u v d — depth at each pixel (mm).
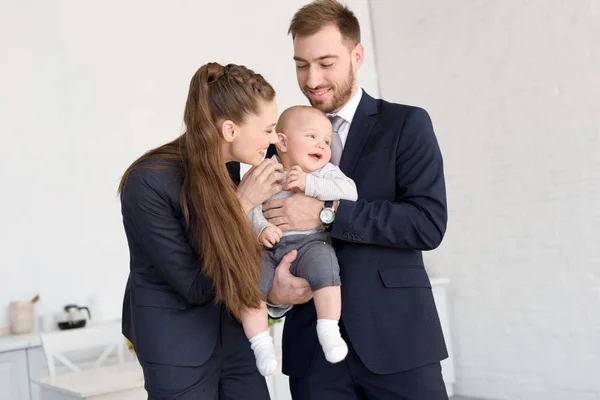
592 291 4680
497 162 5207
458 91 5465
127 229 2090
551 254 4898
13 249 4492
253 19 5500
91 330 3936
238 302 2012
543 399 4973
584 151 4691
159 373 2039
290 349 2324
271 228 2156
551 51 4844
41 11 4668
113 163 4855
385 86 6082
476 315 5395
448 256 5578
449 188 5547
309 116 2252
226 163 2326
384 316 2188
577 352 4777
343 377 2240
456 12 5445
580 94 4695
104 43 4871
